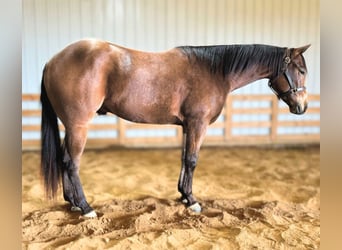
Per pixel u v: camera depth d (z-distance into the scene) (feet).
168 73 7.69
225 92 8.18
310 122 18.95
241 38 18.37
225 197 10.02
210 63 7.98
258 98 18.33
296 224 7.93
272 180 11.92
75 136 7.53
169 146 17.66
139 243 6.77
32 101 16.96
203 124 8.05
